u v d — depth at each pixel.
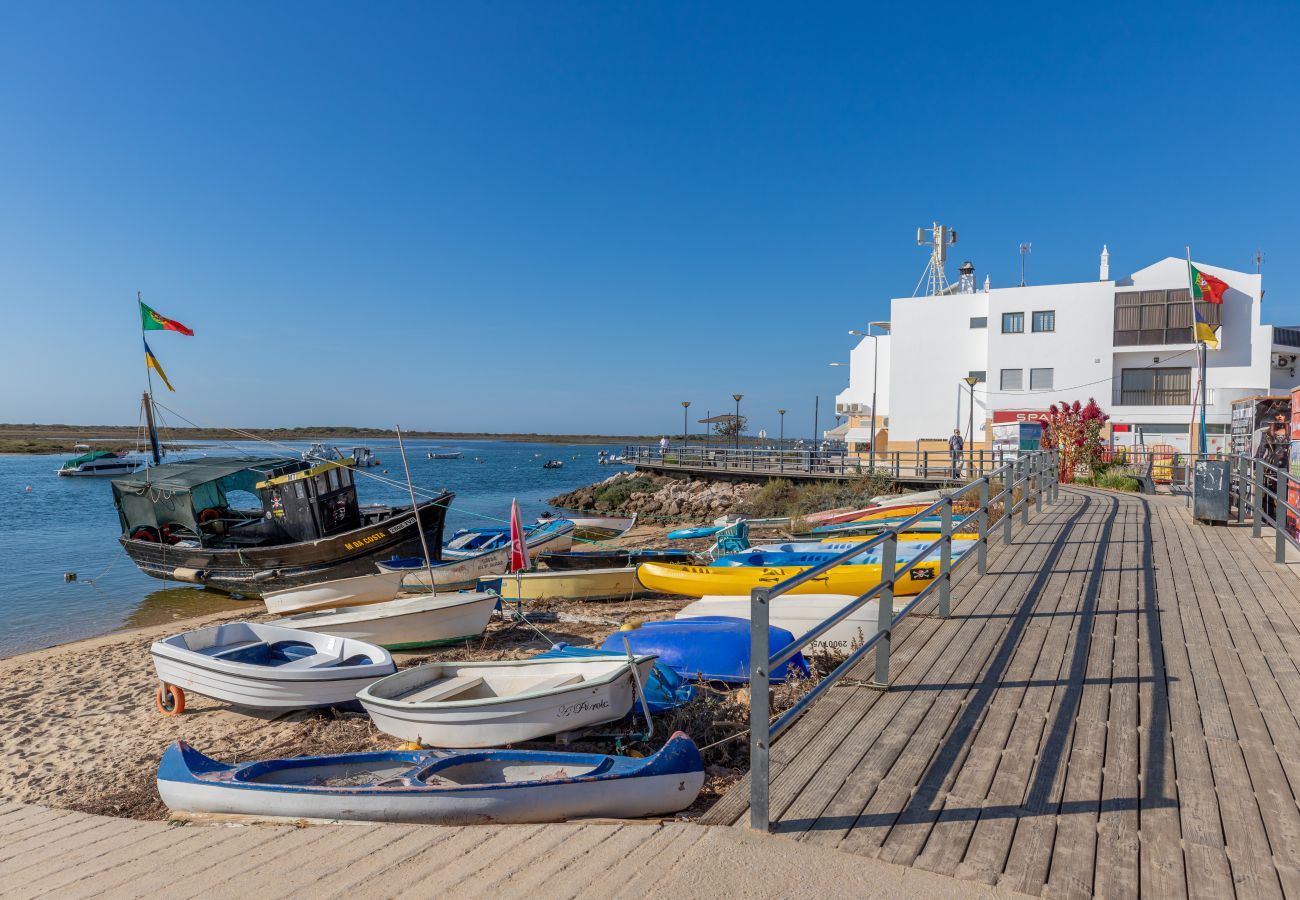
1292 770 4.07
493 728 6.68
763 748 3.66
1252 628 6.63
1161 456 23.86
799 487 31.50
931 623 6.94
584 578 14.05
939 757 4.30
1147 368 33.94
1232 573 8.81
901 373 37.53
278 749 7.78
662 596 14.54
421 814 4.94
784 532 20.34
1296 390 11.16
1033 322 34.75
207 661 8.83
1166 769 4.11
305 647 9.76
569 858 3.70
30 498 45.91
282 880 3.93
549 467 83.12
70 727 9.13
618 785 5.16
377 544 17.80
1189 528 12.21
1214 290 31.39
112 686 10.72
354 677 8.55
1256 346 32.81
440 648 11.41
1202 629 6.62
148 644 13.28
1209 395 33.00
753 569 12.38
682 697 7.45
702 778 5.45
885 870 3.29
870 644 5.09
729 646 8.43
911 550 11.46
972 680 5.48
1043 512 14.48
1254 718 4.75
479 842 4.11
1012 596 7.84
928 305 37.28
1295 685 5.29
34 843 5.28
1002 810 3.73
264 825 5.02
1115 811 3.70
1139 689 5.25
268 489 18.62
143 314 22.17
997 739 4.51
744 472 35.47
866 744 4.48
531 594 14.21
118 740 8.58
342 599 14.74
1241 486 12.82
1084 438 23.98
